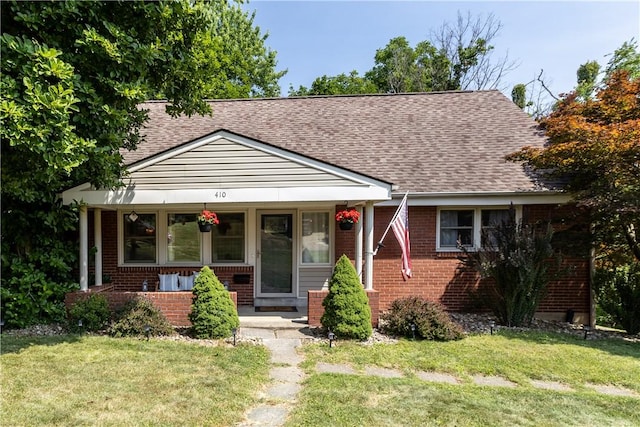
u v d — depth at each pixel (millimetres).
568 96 9680
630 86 8180
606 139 6949
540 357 6008
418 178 9156
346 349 6223
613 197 7211
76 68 5688
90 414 3785
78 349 5801
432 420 3838
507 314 7973
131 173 7391
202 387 4504
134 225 9688
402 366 5578
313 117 12047
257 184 7461
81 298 7180
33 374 4770
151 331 6660
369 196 7449
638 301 7898
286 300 9695
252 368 5207
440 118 11727
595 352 6324
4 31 5488
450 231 9344
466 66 33438
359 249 8086
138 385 4512
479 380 5199
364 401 4262
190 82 7051
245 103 13094
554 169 8734
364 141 10680
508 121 11383
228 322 6711
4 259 7277
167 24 6410
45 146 4754
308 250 9914
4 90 4543
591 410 4184
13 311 6992
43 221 7664
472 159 9797
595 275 8805
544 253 7656
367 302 6984
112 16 5914
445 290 9156
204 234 9695
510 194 8633
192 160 7453
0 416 3697
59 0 5242
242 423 3725
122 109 6027
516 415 4008
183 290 8844
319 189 7449
